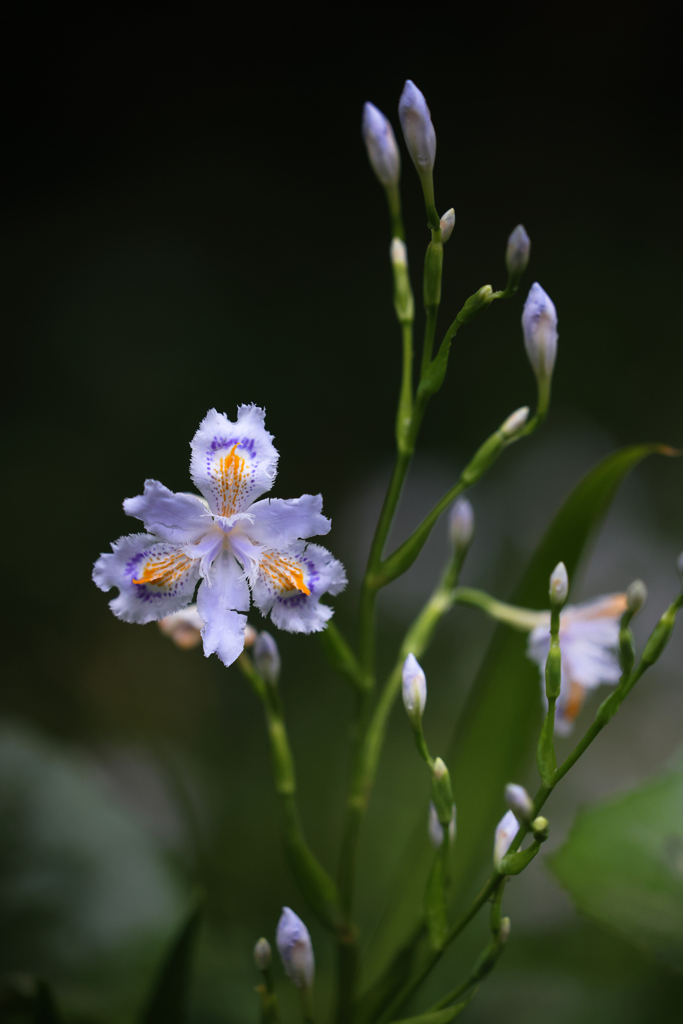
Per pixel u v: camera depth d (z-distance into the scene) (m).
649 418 2.04
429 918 0.67
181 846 0.97
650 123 2.86
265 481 0.68
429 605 0.72
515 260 0.68
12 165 2.77
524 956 0.82
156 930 0.77
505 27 3.03
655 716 1.27
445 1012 0.67
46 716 1.32
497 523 1.57
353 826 0.70
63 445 1.95
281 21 3.05
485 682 0.73
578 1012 0.77
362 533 1.58
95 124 2.88
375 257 2.56
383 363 2.25
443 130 2.87
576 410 2.05
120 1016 0.74
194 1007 0.75
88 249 2.54
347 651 0.69
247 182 2.77
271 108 2.93
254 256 2.56
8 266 2.46
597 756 1.21
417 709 0.67
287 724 1.26
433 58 3.01
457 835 0.72
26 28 2.92
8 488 1.79
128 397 2.11
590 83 2.95
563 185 2.74
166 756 1.02
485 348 2.21
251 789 1.10
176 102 2.95
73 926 0.77
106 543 1.71
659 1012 0.75
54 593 1.56
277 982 0.78
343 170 2.80
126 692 1.35
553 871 0.75
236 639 0.67
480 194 2.72
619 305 2.32
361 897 0.95
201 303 2.38
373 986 0.69
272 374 2.22
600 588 1.49
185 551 0.67
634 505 1.62
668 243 2.53
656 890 0.74
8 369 2.14
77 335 2.24
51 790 0.78
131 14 3.02
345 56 3.01
